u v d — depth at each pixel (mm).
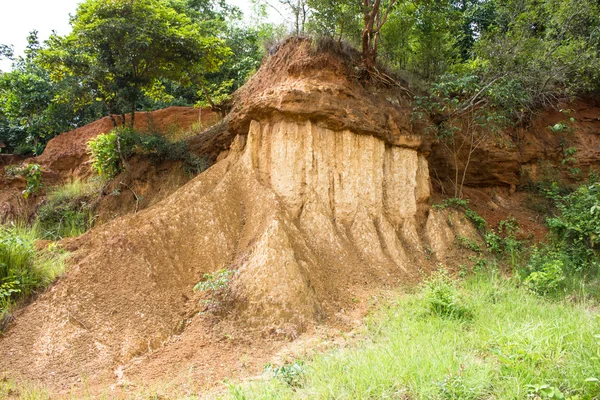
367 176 9844
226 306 7070
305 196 9336
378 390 4426
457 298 6879
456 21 14602
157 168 11867
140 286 7246
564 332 5262
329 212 9375
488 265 9648
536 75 12734
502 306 6844
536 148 13406
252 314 6957
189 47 12102
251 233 8500
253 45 17719
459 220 10922
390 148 10586
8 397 5234
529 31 13695
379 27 10922
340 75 10273
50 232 10750
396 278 8656
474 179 13125
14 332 6375
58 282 7184
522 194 13211
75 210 11945
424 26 13422
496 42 12953
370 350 5398
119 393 5336
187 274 7848
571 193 12109
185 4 19062
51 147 15898
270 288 7156
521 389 4172
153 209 9000
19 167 14547
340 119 9656
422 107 11281
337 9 10328
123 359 6156
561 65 12984
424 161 11266
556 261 8617
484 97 12148
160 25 11703
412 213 10328
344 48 10672
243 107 10297
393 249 9305
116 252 7625
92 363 6016
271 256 7449
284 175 9398
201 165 11445
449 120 11922
